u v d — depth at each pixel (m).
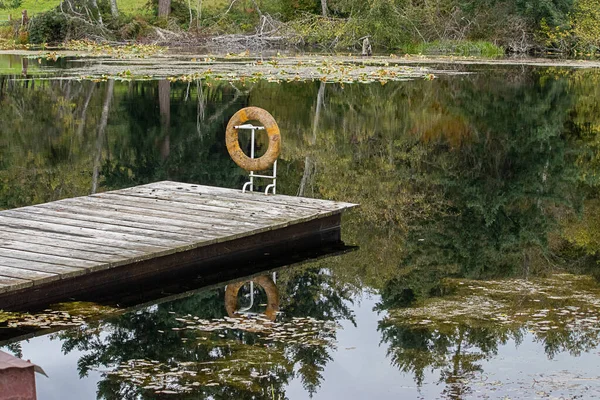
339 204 7.89
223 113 16.56
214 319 5.43
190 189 8.43
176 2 35.34
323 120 15.77
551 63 26.28
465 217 8.95
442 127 15.13
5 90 18.56
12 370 2.58
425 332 5.14
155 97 18.50
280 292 6.07
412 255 7.23
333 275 6.57
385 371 4.50
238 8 35.25
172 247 6.28
